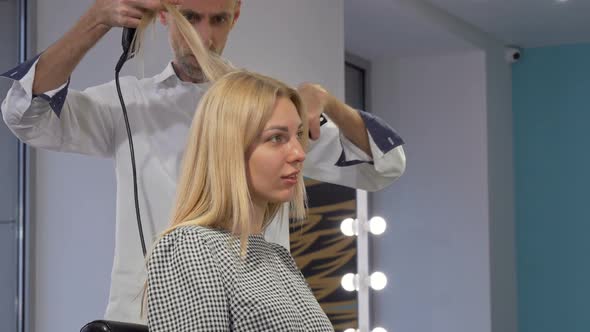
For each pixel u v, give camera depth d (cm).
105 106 176
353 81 558
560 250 593
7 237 271
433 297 556
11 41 275
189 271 116
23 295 271
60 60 157
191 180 126
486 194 549
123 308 171
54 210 274
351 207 318
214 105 125
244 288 118
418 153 563
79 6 274
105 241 267
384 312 566
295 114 129
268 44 328
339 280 317
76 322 270
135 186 167
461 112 554
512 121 599
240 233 123
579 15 515
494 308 554
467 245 551
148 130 176
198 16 168
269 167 126
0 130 272
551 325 593
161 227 173
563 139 595
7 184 273
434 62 560
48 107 163
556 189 595
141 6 155
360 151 197
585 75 591
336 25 373
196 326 113
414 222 562
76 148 172
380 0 431
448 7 490
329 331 129
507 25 536
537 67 603
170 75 178
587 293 586
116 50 270
